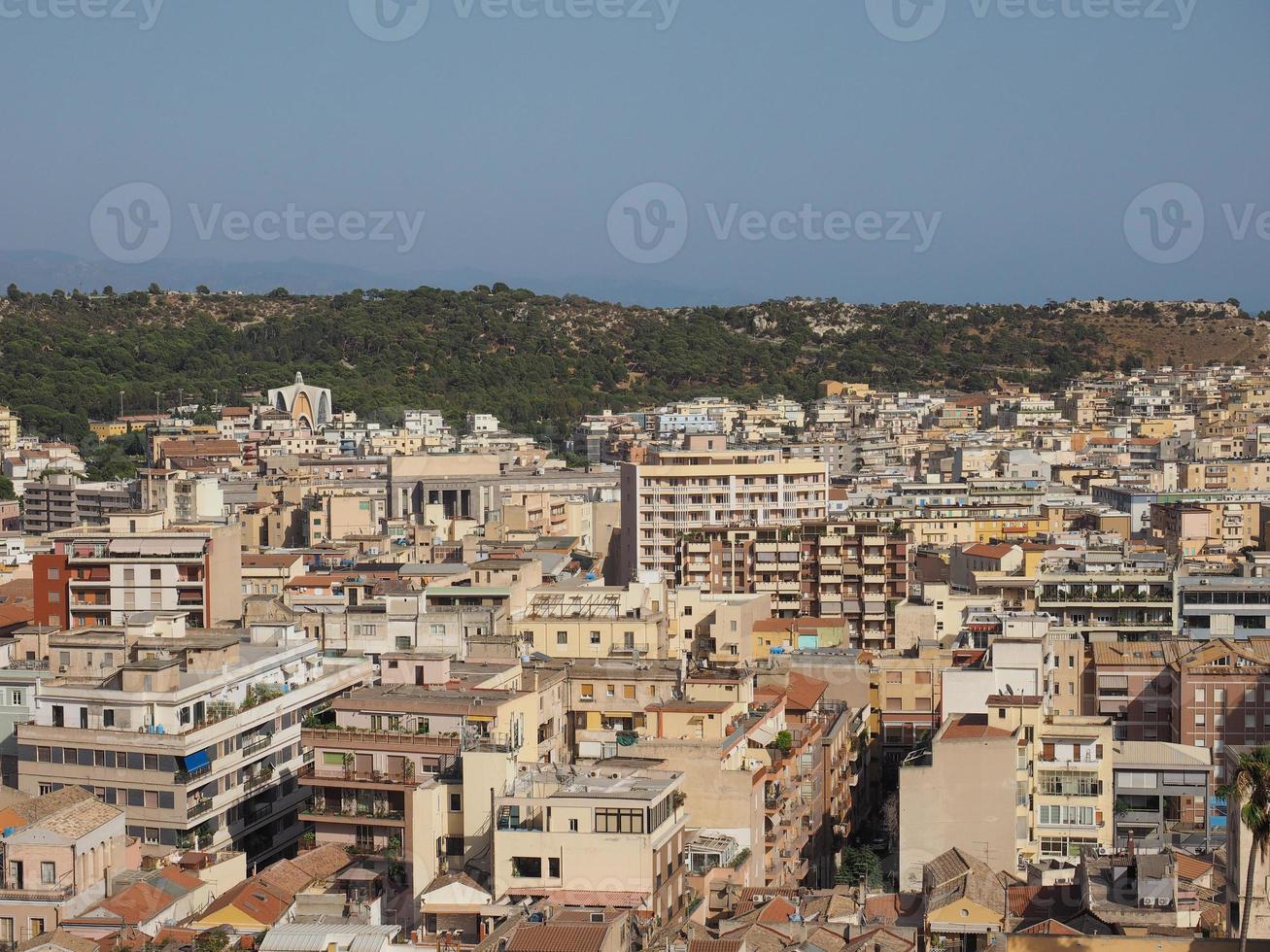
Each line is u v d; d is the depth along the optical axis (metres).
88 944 144.50
